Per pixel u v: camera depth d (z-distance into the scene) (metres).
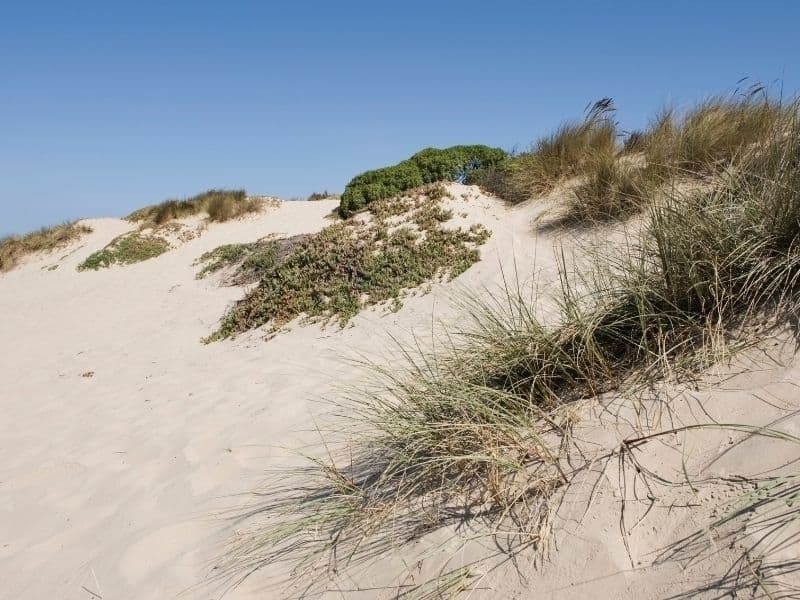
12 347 11.08
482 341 3.43
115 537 3.62
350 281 8.54
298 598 2.55
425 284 7.88
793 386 2.25
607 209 6.69
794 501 1.78
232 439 4.79
